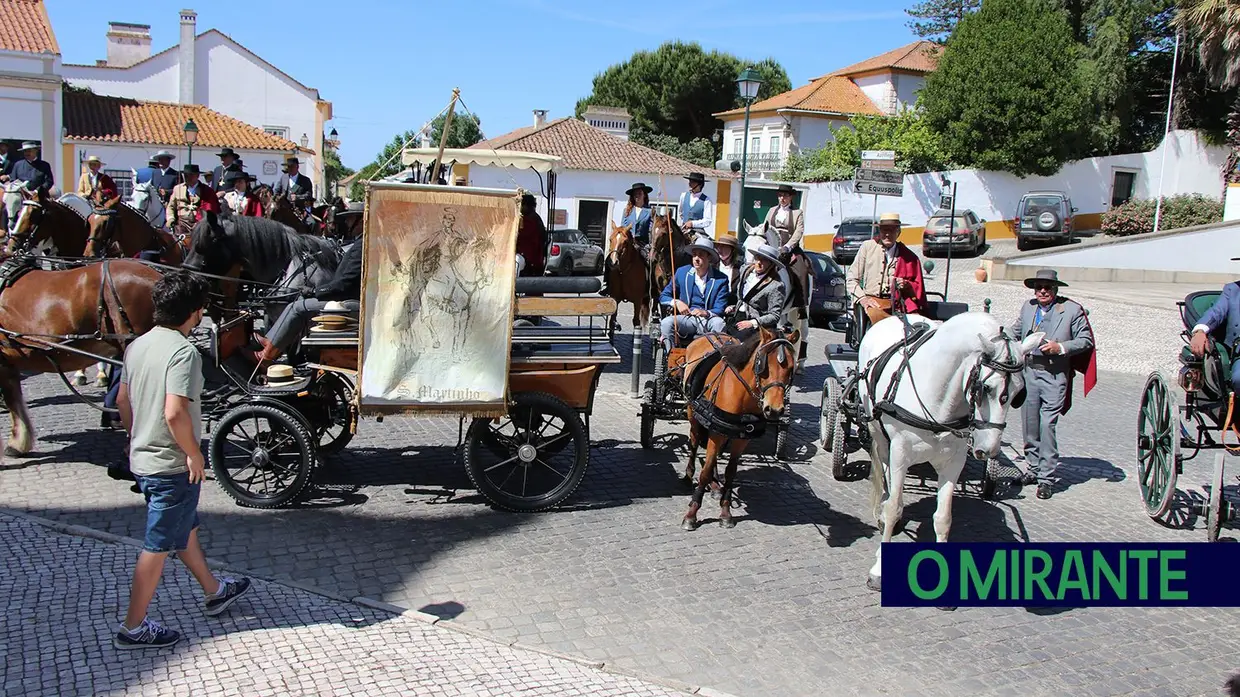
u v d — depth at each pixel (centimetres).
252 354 749
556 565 631
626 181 3469
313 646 496
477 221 668
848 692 493
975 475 875
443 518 703
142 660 470
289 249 885
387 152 4000
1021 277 2697
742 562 652
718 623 561
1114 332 1819
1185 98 3772
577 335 730
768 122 4575
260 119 4678
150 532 471
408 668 480
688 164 3628
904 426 609
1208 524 720
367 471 798
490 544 660
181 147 3466
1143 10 3647
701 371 718
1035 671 525
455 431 927
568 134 3603
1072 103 3459
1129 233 3472
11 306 753
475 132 3525
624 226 1323
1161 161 3766
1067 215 3291
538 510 726
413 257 662
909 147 3641
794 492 810
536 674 485
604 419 1016
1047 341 805
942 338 591
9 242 1017
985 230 3422
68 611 518
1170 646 563
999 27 3512
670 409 849
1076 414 1171
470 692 462
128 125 3447
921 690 498
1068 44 3481
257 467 714
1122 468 932
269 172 3653
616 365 1318
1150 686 514
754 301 845
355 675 469
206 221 852
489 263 672
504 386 680
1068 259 2739
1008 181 3647
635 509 746
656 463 866
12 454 787
